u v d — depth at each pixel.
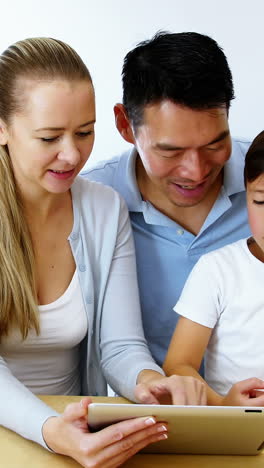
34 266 1.46
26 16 3.27
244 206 1.72
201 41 1.44
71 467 1.15
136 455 1.18
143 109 1.45
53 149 1.35
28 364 1.52
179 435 1.12
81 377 1.63
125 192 1.71
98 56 3.25
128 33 3.21
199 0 3.15
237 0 3.12
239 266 1.54
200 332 1.52
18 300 1.43
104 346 1.53
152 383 1.30
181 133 1.41
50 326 1.48
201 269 1.56
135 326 1.54
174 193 1.53
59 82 1.32
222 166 1.52
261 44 3.14
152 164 1.49
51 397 1.38
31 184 1.44
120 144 3.27
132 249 1.63
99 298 1.55
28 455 1.18
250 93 3.19
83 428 1.16
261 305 1.51
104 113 3.26
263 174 1.40
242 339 1.53
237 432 1.09
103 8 3.21
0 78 1.37
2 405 1.26
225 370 1.54
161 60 1.41
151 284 1.73
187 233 1.69
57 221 1.51
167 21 3.19
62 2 3.23
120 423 1.09
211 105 1.39
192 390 1.26
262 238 1.46
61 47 1.38
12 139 1.38
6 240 1.43
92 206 1.57
